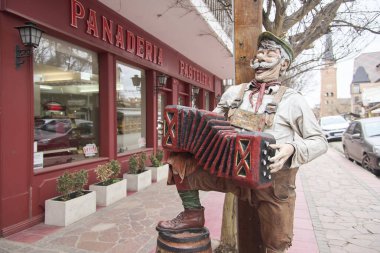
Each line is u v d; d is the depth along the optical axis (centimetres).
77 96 628
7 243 409
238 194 177
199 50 1015
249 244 223
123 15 706
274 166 148
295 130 181
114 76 707
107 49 667
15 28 441
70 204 482
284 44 192
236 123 187
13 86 447
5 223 432
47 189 507
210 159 155
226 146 151
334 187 750
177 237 175
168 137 164
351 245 411
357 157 1074
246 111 188
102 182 612
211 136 156
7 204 436
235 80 243
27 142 470
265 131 179
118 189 618
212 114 165
